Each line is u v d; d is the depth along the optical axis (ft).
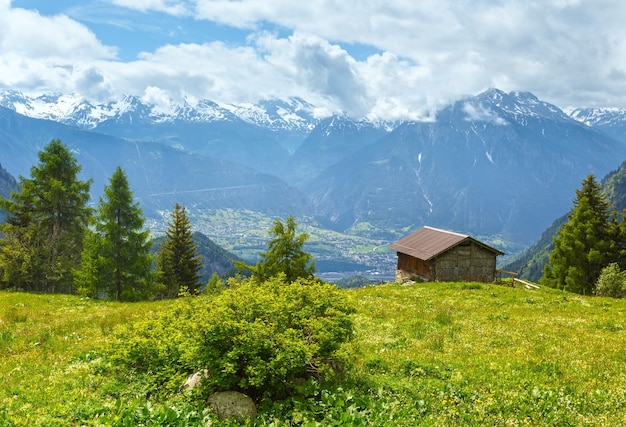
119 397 42.60
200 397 40.06
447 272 178.60
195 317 42.68
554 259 233.96
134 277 172.35
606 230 227.61
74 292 210.18
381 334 73.00
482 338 69.92
